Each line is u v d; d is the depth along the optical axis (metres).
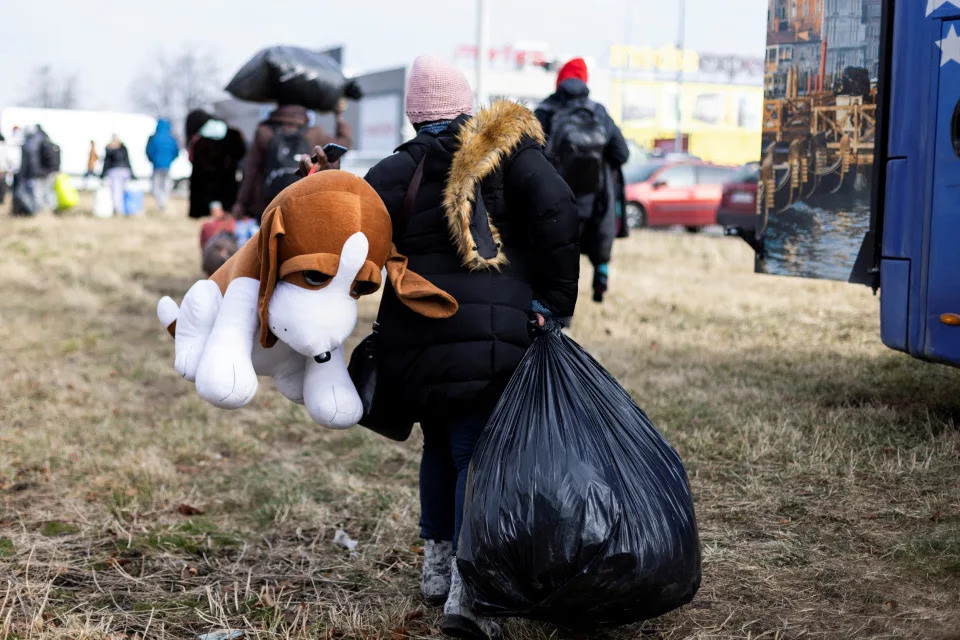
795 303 9.57
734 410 5.58
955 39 4.52
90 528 4.26
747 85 33.84
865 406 5.52
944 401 5.48
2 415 6.14
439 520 3.36
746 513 4.16
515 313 3.01
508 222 3.04
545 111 6.74
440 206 3.03
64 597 3.59
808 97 5.61
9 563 3.87
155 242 16.75
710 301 9.80
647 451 2.91
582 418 2.88
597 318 8.88
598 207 6.82
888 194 4.87
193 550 4.06
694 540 2.86
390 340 3.06
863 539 3.82
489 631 3.03
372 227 2.93
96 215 21.86
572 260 2.99
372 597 3.59
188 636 3.31
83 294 10.92
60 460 5.18
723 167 20.09
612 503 2.74
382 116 31.98
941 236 4.61
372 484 4.82
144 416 6.22
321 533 4.22
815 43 5.56
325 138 8.98
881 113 5.13
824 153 5.57
